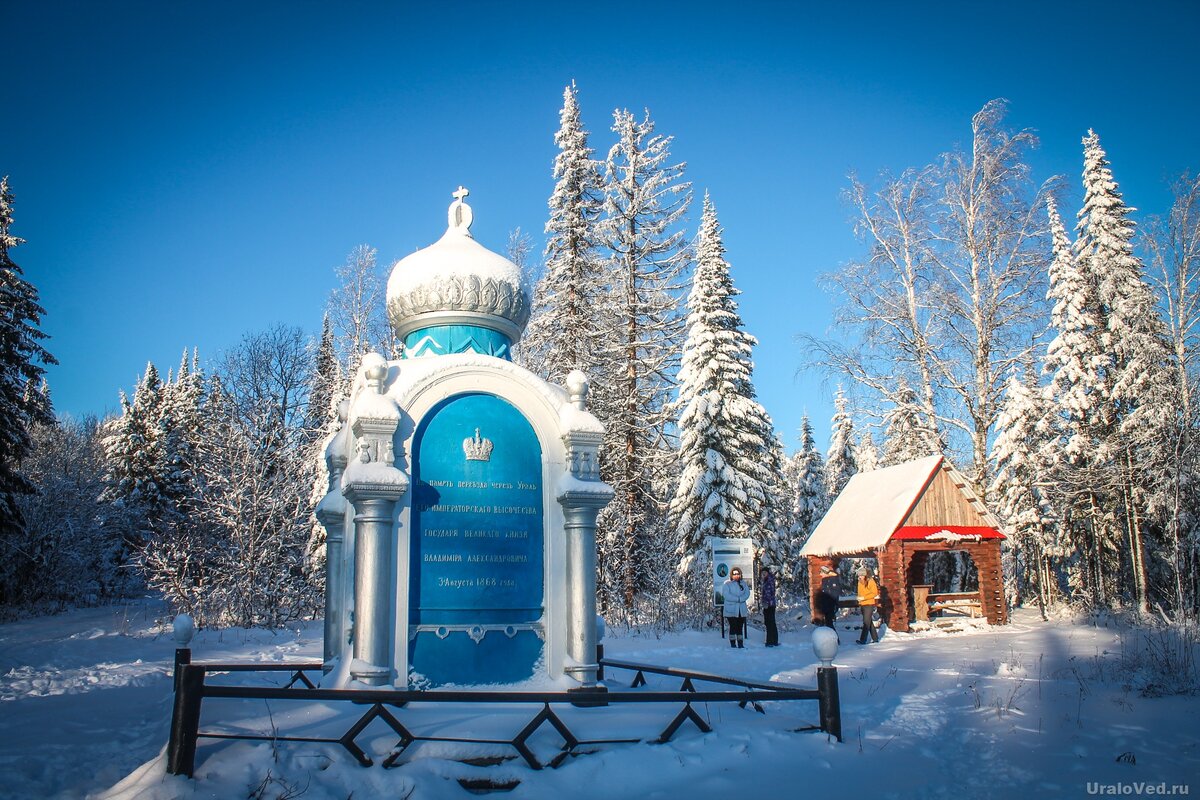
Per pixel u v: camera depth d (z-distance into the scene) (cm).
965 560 3353
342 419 1094
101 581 3894
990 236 2688
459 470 941
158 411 4894
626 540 2864
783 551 3466
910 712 981
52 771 704
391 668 864
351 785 644
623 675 1253
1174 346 2420
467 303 1043
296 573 2756
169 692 1192
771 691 847
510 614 928
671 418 3169
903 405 2758
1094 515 3025
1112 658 1384
